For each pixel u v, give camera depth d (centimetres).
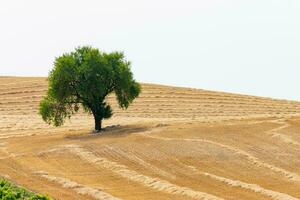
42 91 13200
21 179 5653
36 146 7394
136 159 6269
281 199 4816
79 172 5897
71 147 6969
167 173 5728
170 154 6388
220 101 12462
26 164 6338
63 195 5028
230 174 5638
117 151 6638
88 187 5275
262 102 12531
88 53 8212
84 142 7288
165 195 5025
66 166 6169
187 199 4888
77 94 8262
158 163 6088
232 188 5203
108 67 8212
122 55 8456
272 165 5922
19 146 7594
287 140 6938
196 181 5441
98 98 8288
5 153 7112
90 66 8138
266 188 5172
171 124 8344
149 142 6975
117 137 7438
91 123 10025
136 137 7319
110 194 5050
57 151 6838
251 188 5156
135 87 8538
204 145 6731
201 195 4938
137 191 5162
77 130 8969
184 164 6009
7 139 8462
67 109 8794
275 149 6550
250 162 6050
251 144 6781
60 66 8094
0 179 5228
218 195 4972
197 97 12888
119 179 5591
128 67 8400
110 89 8369
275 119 8462
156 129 7862
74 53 8394
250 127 7781
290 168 5825
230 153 6372
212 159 6162
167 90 13675
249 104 12181
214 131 7538
